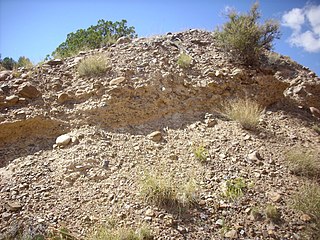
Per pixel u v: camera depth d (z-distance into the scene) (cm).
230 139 486
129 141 466
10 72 572
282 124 569
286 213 353
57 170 401
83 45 909
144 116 517
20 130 462
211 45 762
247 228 333
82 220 332
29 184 376
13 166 406
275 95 652
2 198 351
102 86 538
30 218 328
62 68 596
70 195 365
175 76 599
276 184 399
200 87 593
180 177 398
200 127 512
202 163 428
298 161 439
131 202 355
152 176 382
